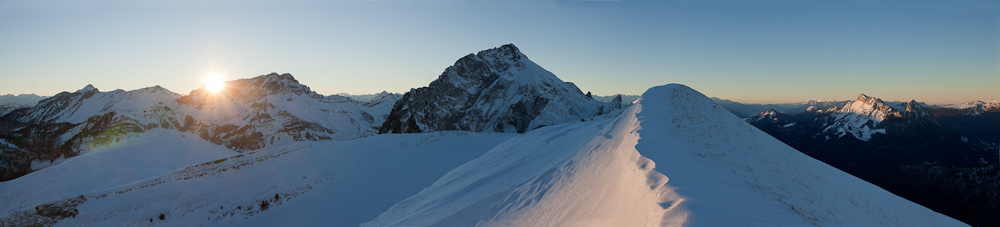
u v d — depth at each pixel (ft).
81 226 131.64
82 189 203.72
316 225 131.44
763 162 89.20
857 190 92.68
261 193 157.28
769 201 55.16
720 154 84.38
